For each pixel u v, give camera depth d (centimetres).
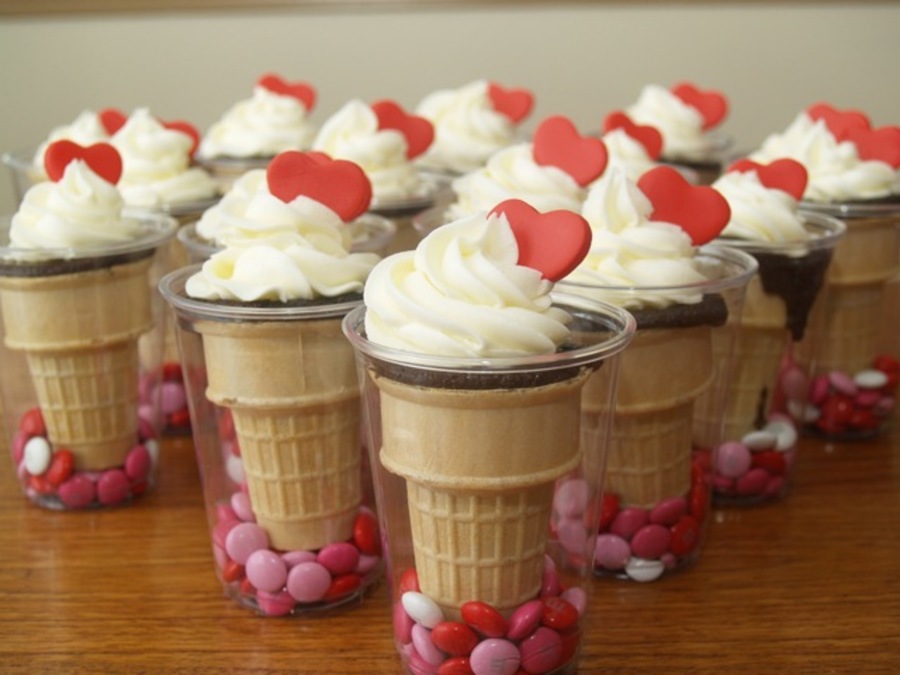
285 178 50
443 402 41
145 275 57
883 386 63
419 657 45
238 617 49
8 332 56
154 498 59
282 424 48
